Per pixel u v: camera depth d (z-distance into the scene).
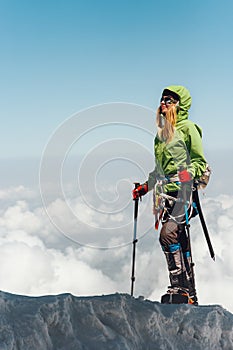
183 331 3.28
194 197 4.64
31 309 2.85
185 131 4.60
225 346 3.38
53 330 2.85
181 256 4.58
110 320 3.07
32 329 2.72
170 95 4.58
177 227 4.54
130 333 3.04
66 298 3.03
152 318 3.18
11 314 2.80
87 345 2.83
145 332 3.14
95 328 2.95
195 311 3.46
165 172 4.61
